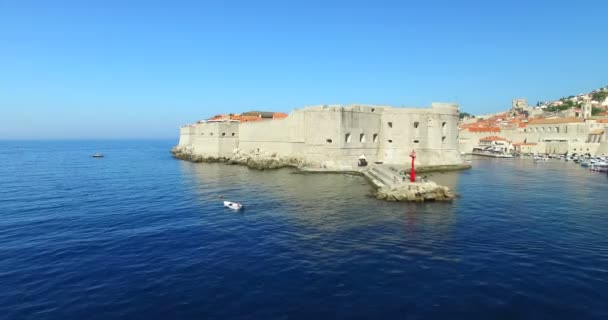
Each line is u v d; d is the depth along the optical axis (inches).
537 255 693.9
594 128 3823.8
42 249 758.5
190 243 788.6
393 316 480.1
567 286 558.3
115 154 4682.6
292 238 817.5
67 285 583.5
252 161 2479.1
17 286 581.6
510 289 550.6
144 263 673.0
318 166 2222.0
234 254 715.4
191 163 2913.4
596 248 733.9
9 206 1223.5
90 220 1008.2
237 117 3590.1
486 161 3243.1
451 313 485.7
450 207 1143.0
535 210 1098.7
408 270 626.8
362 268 637.9
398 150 2351.1
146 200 1304.1
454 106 2433.6
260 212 1083.3
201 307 508.7
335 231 870.4
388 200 1253.1
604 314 478.9
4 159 3767.2
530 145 4163.4
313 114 2261.3
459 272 616.1
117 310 504.1
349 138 2241.6
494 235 829.8
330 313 489.4
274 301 522.9
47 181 1903.3
